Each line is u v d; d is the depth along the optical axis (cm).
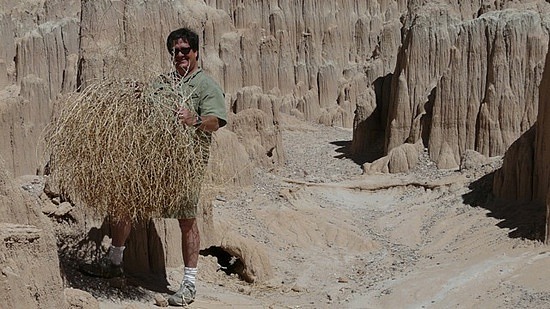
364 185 1789
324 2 3356
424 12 2134
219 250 1113
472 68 1877
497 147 1809
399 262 1256
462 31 1903
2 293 543
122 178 693
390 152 2008
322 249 1325
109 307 730
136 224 880
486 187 1560
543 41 1812
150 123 696
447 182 1681
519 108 1809
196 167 731
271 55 3177
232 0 3319
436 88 1936
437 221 1478
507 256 1169
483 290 1026
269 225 1373
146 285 846
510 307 945
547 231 1181
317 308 981
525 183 1416
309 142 2570
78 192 721
